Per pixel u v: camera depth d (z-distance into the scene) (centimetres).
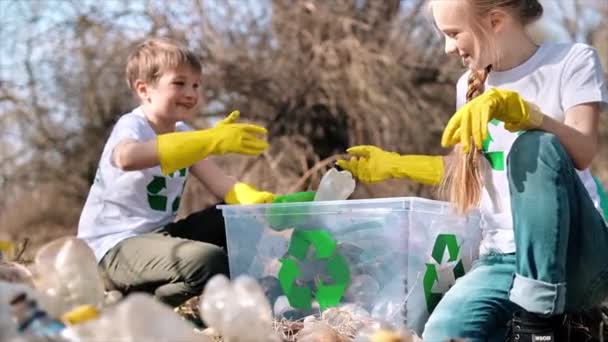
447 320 195
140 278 246
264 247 218
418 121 774
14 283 146
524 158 182
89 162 812
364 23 788
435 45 791
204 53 770
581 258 187
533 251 181
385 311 205
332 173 237
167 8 770
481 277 202
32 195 836
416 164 235
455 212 216
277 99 782
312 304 213
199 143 228
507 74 219
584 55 211
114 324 119
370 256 208
